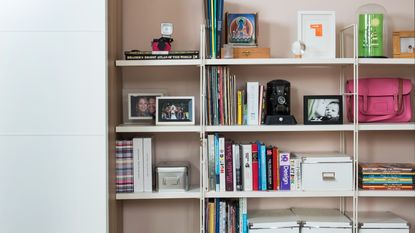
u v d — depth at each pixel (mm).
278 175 2389
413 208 2619
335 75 2605
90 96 2080
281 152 2449
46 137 2068
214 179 2373
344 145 2609
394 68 2609
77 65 2074
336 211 2572
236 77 2592
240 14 2482
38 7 2057
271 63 2312
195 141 2600
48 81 2066
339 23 2592
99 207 2090
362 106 2500
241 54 2387
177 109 2396
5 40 2047
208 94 2361
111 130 2217
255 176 2373
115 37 2340
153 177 2486
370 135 2627
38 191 2068
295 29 2586
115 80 2340
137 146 2357
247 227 2385
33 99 2061
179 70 2582
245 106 2420
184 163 2498
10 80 2053
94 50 2076
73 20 2070
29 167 2064
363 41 2438
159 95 2469
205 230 2369
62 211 2078
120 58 2500
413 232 2617
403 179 2381
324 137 2615
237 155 2365
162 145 2596
